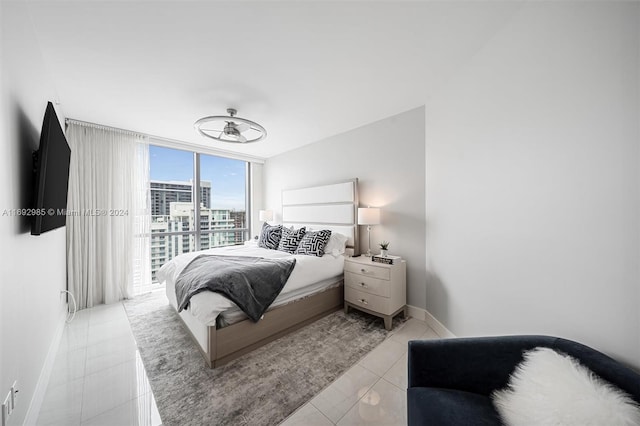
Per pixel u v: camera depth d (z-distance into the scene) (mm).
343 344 2211
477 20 1556
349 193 3385
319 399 1551
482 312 1802
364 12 1488
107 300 3217
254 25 1581
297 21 1552
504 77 1591
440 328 2393
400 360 1972
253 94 2484
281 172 4801
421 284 2779
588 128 1092
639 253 907
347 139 3580
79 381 1727
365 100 2645
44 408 1491
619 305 969
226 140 3111
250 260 2623
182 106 2721
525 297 1429
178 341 2266
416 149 2832
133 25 1559
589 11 1091
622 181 962
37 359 1557
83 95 2451
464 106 2021
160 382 1707
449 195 2244
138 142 3555
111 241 3287
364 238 3371
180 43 1734
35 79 1611
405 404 1513
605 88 1023
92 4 1393
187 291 2053
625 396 739
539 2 1331
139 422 1387
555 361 924
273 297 2209
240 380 1723
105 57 1874
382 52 1869
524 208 1436
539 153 1340
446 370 1106
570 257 1167
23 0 1350
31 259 1479
